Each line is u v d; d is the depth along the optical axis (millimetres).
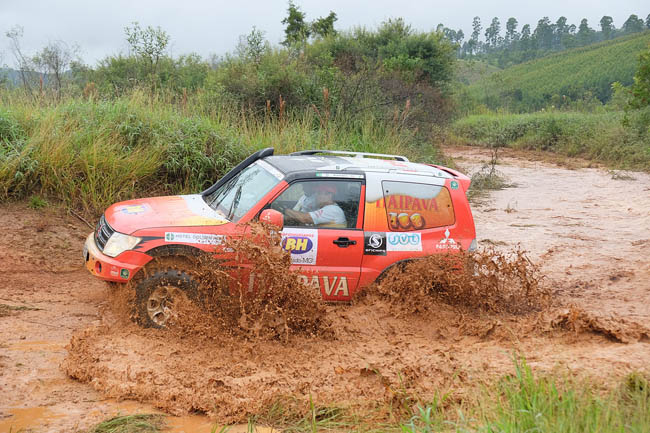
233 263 5949
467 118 39875
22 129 10031
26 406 4539
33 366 5188
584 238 10992
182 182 10656
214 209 6613
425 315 6348
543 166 23688
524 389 4418
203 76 19938
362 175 6500
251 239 5898
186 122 11289
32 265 7871
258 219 6152
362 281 6391
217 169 10734
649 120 25641
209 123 11648
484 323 6336
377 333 6086
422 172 6777
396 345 5883
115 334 5746
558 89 112500
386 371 5191
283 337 5816
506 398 4527
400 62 23828
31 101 11555
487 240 10742
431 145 20109
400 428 4355
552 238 11008
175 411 4645
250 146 11523
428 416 4168
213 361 5387
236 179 7117
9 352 5422
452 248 6594
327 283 6328
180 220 6102
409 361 5430
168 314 5910
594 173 21219
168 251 5879
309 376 5168
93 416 4473
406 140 16391
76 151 9906
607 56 134750
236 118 13539
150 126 10883
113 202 9641
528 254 9859
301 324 5949
